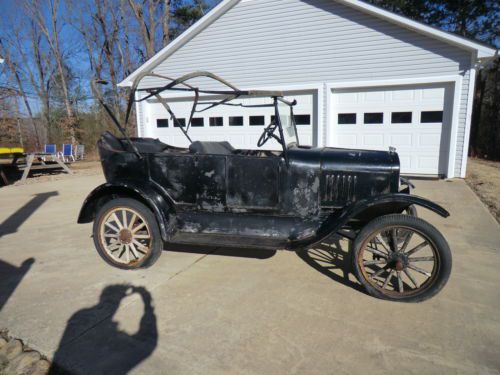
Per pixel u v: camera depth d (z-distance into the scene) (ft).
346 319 8.02
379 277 10.21
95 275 10.50
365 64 27.53
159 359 6.72
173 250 12.56
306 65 29.17
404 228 8.61
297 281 10.00
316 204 10.35
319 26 28.25
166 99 33.73
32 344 7.22
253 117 31.24
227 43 31.19
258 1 29.55
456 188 22.68
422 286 8.61
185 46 32.48
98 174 33.78
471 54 24.62
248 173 10.41
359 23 27.09
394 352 6.86
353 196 10.16
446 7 57.36
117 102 65.36
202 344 7.16
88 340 7.33
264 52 30.25
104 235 11.02
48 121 70.95
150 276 10.41
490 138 55.06
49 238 14.05
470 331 7.52
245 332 7.55
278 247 9.70
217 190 10.69
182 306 8.66
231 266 11.11
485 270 10.53
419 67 26.14
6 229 15.30
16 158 32.22
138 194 11.27
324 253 12.19
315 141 29.99
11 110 58.90
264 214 10.63
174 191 11.03
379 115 27.84
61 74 67.72
